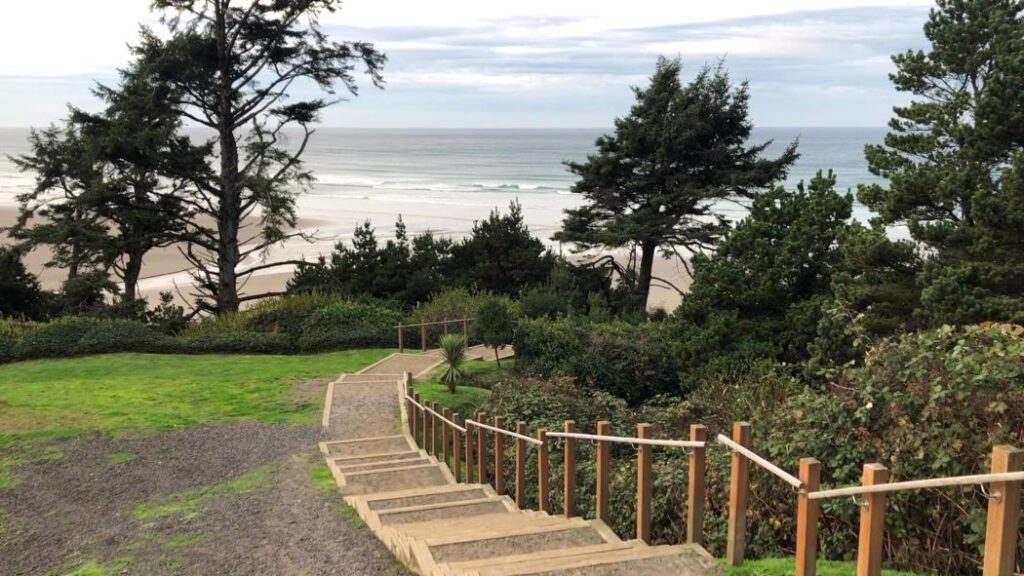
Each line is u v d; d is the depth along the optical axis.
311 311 23.95
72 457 11.76
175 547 7.72
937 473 4.90
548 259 32.16
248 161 30.91
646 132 31.50
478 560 5.32
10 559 7.83
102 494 9.99
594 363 19.20
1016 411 4.76
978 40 19.52
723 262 18.06
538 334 19.77
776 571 4.48
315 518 8.40
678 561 4.77
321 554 7.18
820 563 4.62
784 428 6.28
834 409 5.75
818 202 18.02
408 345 22.61
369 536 7.61
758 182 31.09
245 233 62.09
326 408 14.77
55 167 33.75
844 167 107.50
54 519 9.06
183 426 13.59
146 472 10.95
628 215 32.41
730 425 8.95
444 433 11.05
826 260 17.70
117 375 18.16
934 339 5.53
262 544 7.62
